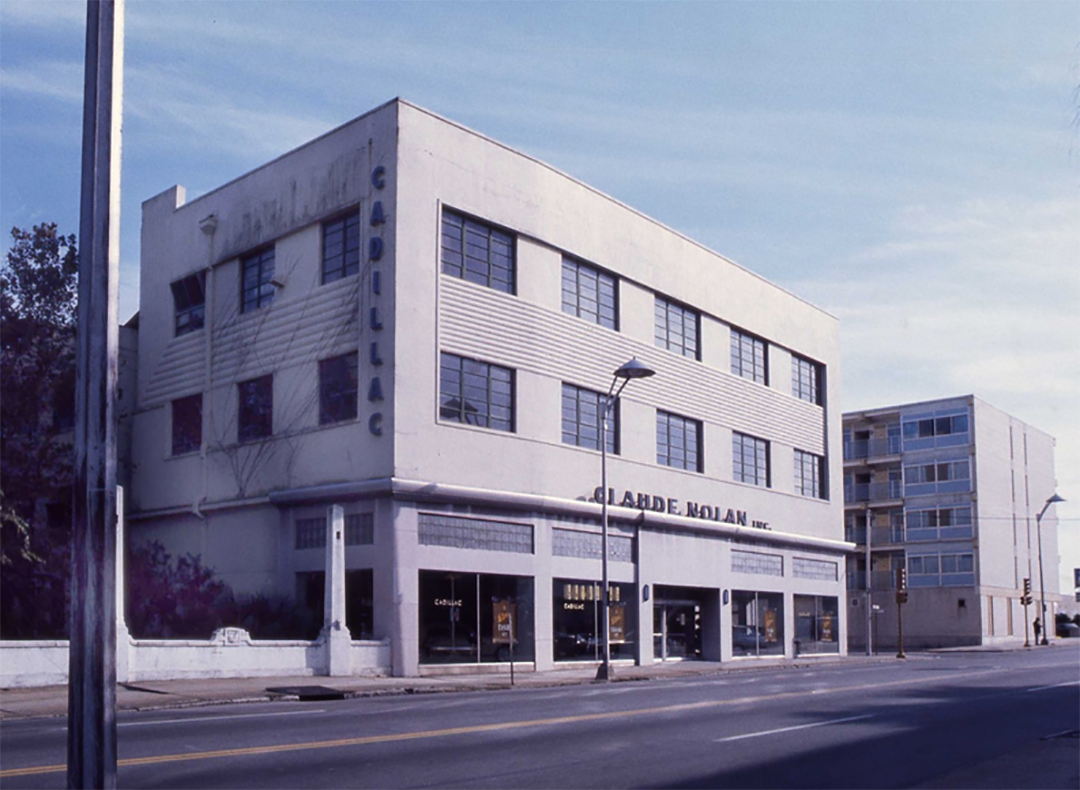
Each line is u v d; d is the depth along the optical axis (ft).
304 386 106.01
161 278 126.62
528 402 111.75
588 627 117.80
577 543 117.50
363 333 100.53
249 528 109.70
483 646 103.91
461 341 104.58
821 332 174.70
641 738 46.19
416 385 99.30
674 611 134.62
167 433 122.52
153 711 61.31
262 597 101.35
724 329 149.59
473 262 108.37
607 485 122.11
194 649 81.15
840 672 107.96
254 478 109.60
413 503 98.17
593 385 121.60
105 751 18.38
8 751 40.16
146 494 123.85
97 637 18.56
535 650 109.40
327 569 91.61
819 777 36.78
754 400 154.30
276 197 112.16
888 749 44.27
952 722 54.95
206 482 115.34
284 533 105.40
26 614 105.09
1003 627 248.52
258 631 97.04
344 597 95.55
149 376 126.41
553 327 116.37
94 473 18.92
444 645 100.07
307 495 102.06
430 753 40.60
